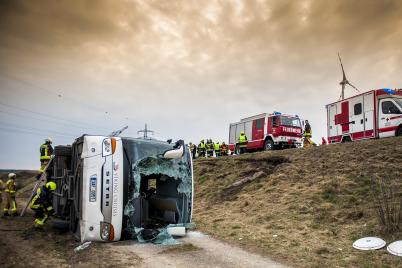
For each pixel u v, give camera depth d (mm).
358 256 6430
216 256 6539
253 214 10734
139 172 7730
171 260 6191
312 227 8797
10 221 10844
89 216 7160
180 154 7773
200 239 8117
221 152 28781
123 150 7699
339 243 7387
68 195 8945
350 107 18828
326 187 11211
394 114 16234
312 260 6320
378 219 8102
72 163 8953
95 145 7395
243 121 25828
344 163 12984
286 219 9664
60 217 9695
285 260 6332
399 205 8648
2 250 6891
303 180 12711
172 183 8891
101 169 7270
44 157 13133
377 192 9867
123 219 7512
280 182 13203
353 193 10375
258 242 7746
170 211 8734
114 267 5754
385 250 6578
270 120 22594
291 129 22109
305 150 16812
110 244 7262
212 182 16500
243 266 5926
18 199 18578
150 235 7504
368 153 13281
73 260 6195
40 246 7312
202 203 13906
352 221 8688
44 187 9180
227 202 13031
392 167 11312
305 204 10438
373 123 17219
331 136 20312
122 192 7375
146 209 8078
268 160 16500
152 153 7977
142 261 6094
